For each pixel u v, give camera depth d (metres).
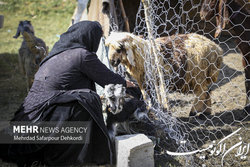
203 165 3.38
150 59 4.04
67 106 3.06
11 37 9.50
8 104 5.34
